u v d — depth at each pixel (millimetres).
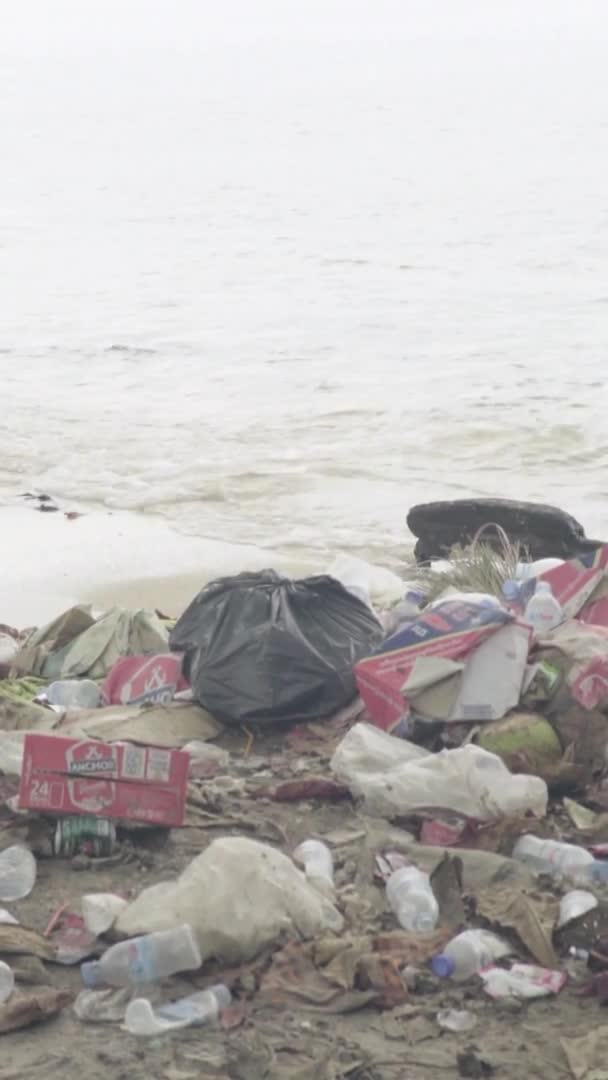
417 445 36438
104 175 137500
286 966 9250
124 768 10891
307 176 132000
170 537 27734
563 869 10445
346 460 34875
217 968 9336
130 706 13602
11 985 9086
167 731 12992
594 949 9461
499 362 48906
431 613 12961
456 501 21266
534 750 11891
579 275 71875
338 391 44125
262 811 11625
